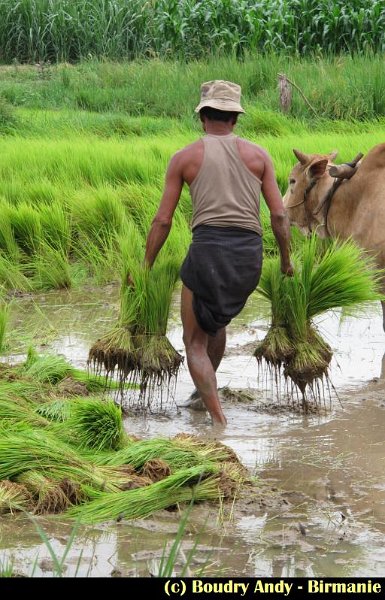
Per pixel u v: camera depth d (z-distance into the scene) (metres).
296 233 10.62
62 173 14.13
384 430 6.46
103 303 10.23
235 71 23.67
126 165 14.37
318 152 14.71
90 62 28.00
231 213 6.35
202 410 6.98
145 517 5.08
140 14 29.88
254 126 19.11
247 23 28.55
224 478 5.41
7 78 27.44
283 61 24.36
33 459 5.47
